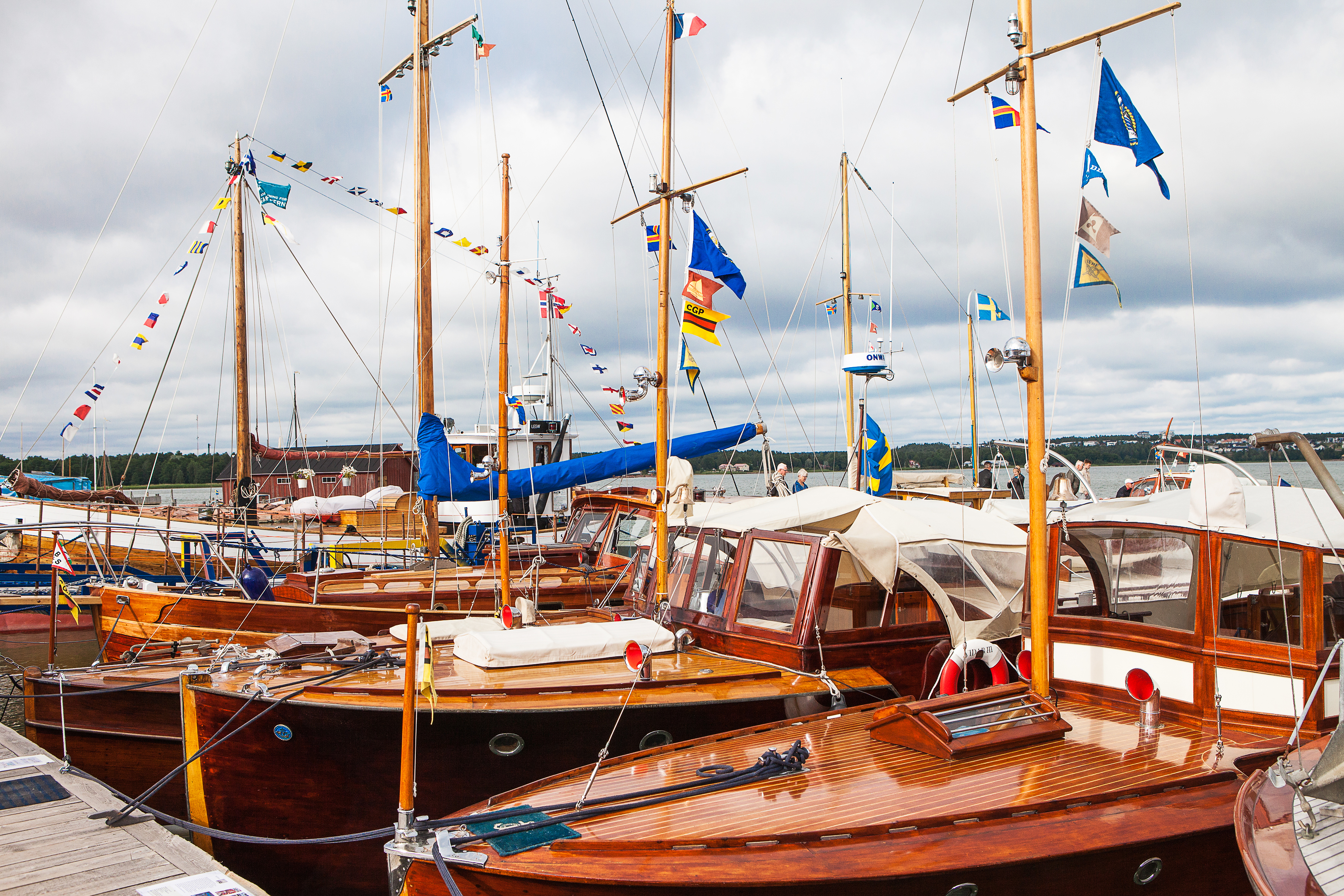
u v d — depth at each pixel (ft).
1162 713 19.11
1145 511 20.35
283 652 26.03
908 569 24.75
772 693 22.67
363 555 63.46
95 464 94.22
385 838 21.77
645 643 25.66
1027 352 19.20
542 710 21.42
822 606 24.25
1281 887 11.13
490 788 21.79
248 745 22.35
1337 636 17.90
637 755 18.40
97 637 36.70
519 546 47.85
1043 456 19.60
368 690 22.25
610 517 47.60
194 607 34.65
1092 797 15.05
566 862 13.88
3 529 33.09
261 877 22.66
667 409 30.48
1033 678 19.75
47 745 26.86
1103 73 20.04
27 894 17.65
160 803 26.55
